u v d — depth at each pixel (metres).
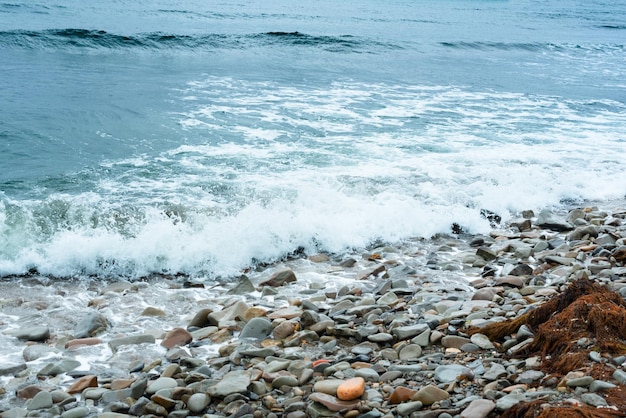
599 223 10.20
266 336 6.48
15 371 5.83
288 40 26.16
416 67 23.78
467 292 7.59
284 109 15.99
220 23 31.23
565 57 29.62
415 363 5.65
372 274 8.34
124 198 9.91
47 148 12.18
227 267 8.55
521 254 8.85
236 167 11.59
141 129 13.68
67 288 7.87
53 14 29.05
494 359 5.58
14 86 16.50
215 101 16.38
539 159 13.21
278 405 5.05
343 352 6.02
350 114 15.93
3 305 7.27
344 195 10.41
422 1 54.38
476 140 14.35
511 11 54.44
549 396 4.48
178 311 7.32
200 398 5.15
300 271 8.48
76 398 5.38
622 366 4.70
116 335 6.63
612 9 62.25
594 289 5.93
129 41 23.11
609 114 18.12
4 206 9.30
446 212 10.27
